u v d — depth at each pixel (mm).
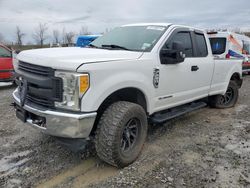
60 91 3246
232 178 3510
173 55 4320
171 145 4547
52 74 3285
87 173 3605
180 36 4934
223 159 4051
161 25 4824
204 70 5492
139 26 4969
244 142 4734
